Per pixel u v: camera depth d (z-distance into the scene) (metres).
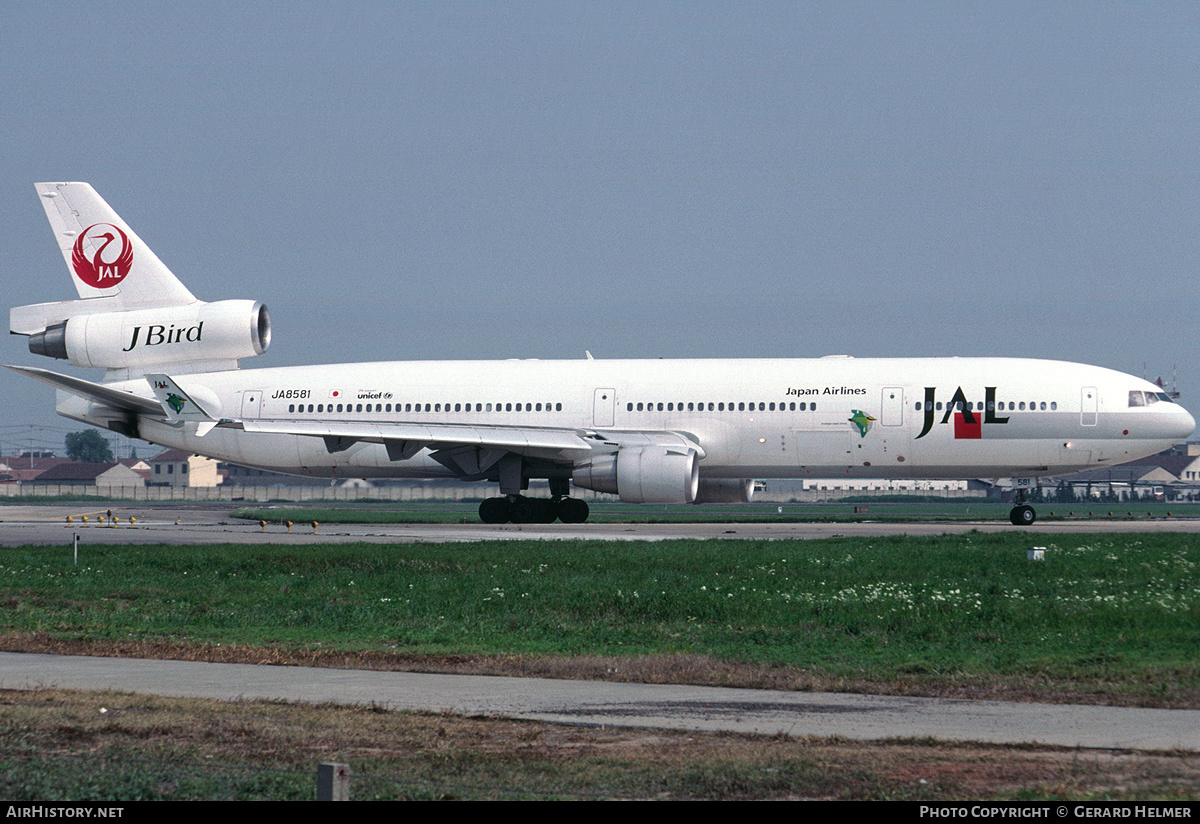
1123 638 66.88
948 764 39.00
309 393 196.00
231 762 39.66
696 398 182.62
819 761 39.38
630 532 168.75
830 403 177.75
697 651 66.00
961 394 173.75
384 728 44.75
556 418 187.12
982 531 156.62
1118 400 170.50
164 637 72.31
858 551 122.56
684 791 35.94
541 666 60.41
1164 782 36.41
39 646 68.12
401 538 156.75
